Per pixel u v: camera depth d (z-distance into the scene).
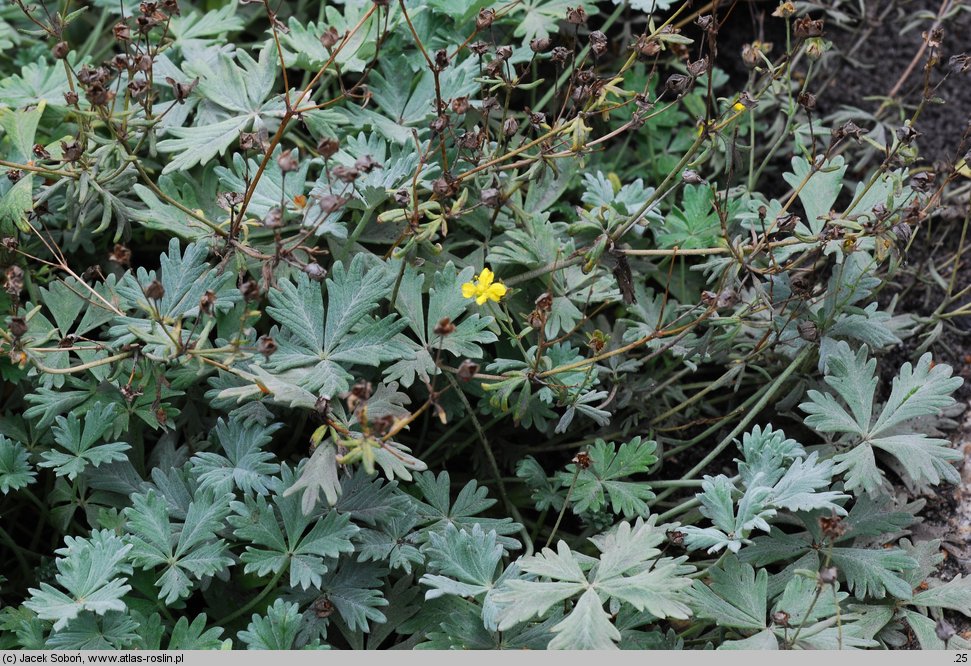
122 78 2.97
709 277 3.03
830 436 2.75
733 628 2.42
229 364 2.33
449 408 2.73
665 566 2.19
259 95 2.84
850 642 2.21
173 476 2.47
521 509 2.86
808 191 2.83
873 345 2.62
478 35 3.15
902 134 2.52
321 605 2.31
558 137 2.69
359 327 2.49
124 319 2.41
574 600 2.44
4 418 2.63
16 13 3.33
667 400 2.91
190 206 2.72
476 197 2.82
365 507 2.40
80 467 2.40
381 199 2.62
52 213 2.67
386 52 3.02
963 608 2.42
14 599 2.62
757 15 3.52
